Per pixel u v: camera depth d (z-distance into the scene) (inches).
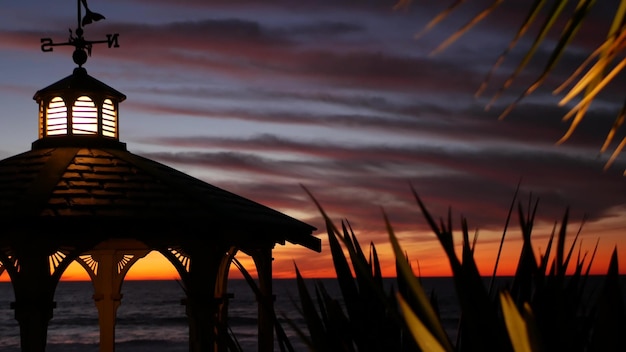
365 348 100.9
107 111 405.1
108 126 405.4
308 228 407.5
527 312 67.3
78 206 328.8
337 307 100.7
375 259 106.3
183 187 364.5
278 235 379.6
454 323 2278.5
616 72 71.3
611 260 76.5
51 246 315.3
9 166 376.8
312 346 97.2
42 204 324.8
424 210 78.1
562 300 81.9
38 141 397.7
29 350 306.5
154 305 3427.7
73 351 2018.9
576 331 85.5
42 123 403.9
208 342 327.3
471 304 80.2
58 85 399.5
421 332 73.8
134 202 341.7
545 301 85.5
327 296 104.2
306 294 100.1
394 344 101.9
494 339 80.0
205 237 336.5
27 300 308.8
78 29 412.2
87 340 2223.2
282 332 109.1
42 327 309.4
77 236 320.2
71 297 4335.6
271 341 382.0
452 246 79.0
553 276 85.8
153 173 373.4
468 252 82.1
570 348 81.7
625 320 75.5
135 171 372.5
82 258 441.1
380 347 101.2
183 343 2121.1
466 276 80.7
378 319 102.1
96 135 395.9
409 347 101.7
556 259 82.9
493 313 80.4
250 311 3034.0
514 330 69.5
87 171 363.6
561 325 81.6
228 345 116.3
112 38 414.6
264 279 383.6
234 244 340.5
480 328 80.1
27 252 311.1
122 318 2775.6
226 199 379.2
